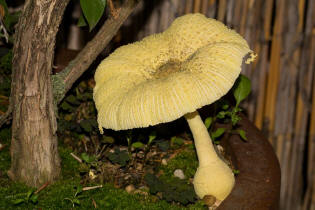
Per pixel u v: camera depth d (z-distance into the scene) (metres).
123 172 0.25
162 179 0.25
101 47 0.25
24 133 0.23
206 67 0.22
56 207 0.23
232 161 0.25
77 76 0.25
